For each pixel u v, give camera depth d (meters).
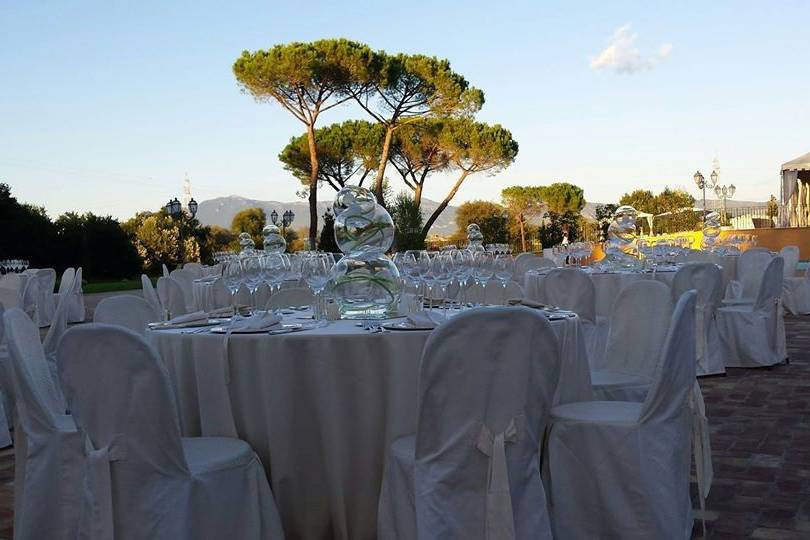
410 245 19.72
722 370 5.93
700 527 2.92
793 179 19.92
